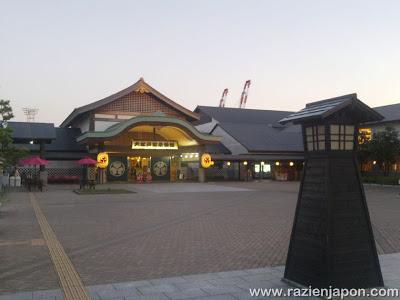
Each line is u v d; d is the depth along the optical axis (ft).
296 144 152.97
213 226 43.65
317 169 21.72
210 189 100.42
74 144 135.44
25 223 45.29
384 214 54.65
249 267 26.61
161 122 120.47
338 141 21.35
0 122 80.59
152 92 136.98
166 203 67.56
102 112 132.67
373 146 117.91
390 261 27.58
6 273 25.07
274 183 131.34
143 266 26.86
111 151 127.13
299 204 22.67
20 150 78.84
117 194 84.58
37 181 97.55
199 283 22.63
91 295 20.68
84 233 39.19
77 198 75.77
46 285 22.63
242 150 145.89
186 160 141.28
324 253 20.48
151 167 137.28
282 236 37.88
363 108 21.42
